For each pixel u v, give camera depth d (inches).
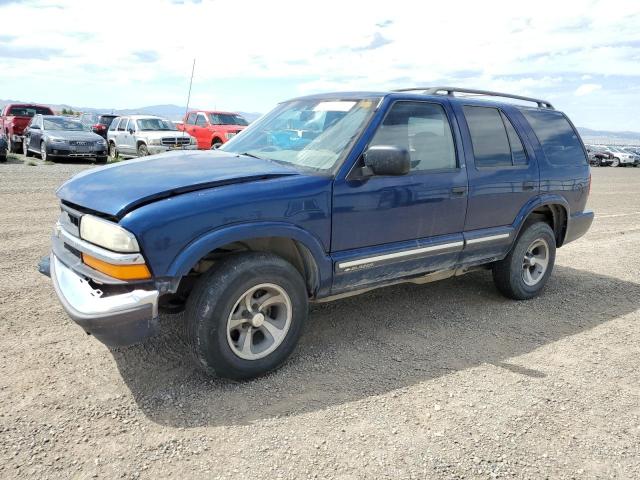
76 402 121.2
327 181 139.4
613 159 1311.5
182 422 115.6
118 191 123.6
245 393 128.5
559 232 222.4
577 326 184.4
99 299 115.6
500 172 183.8
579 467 106.7
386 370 143.8
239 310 130.0
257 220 127.3
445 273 181.3
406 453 108.0
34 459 101.3
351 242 146.8
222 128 741.3
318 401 126.4
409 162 138.9
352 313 185.2
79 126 722.2
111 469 99.7
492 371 146.4
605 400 133.5
